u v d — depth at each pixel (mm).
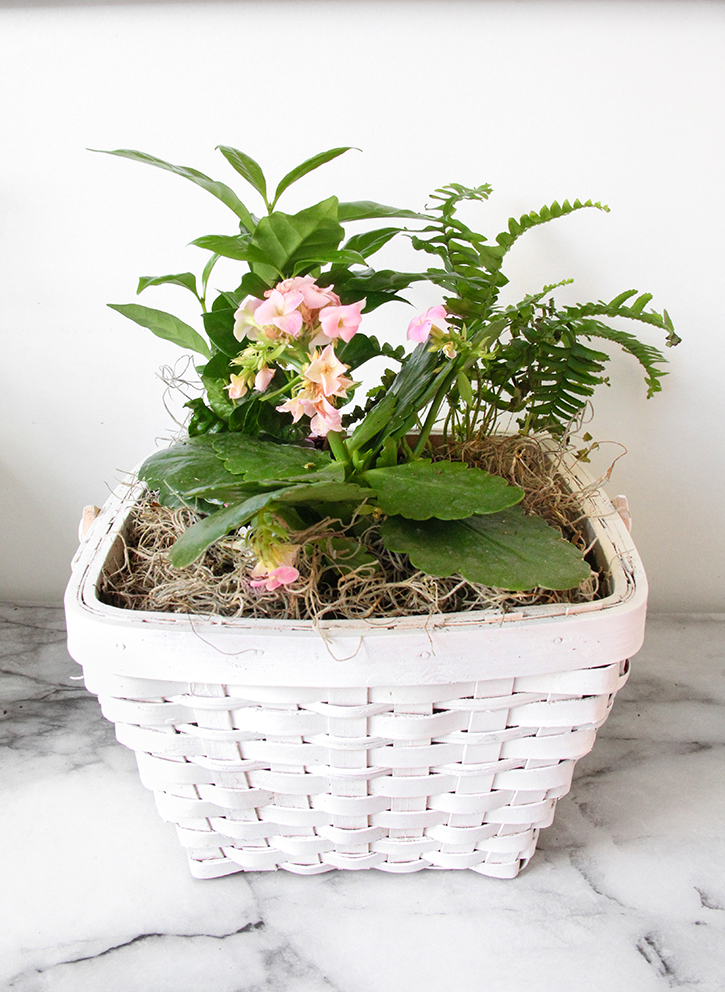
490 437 723
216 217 800
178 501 590
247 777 570
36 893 646
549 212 643
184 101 752
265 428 637
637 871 662
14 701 842
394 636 484
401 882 663
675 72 723
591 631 498
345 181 786
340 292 607
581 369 708
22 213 802
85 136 768
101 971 588
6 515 967
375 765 553
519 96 741
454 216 796
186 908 638
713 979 578
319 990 575
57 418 910
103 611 511
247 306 516
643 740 790
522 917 628
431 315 544
